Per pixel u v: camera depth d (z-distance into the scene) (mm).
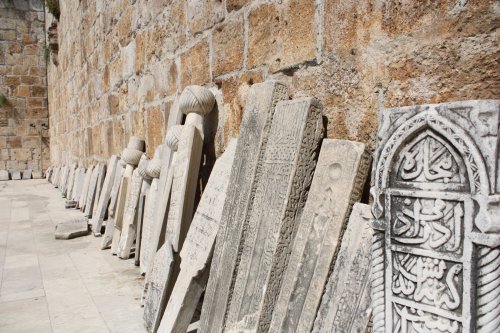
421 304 1388
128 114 6281
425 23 1774
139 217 4520
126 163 5238
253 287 2197
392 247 1473
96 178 7289
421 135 1429
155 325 2865
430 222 1379
